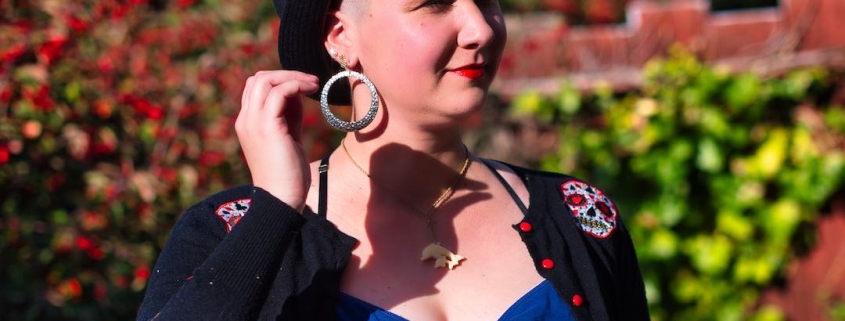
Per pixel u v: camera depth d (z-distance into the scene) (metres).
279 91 1.81
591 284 1.93
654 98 4.87
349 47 2.02
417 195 1.98
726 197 4.85
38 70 3.72
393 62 1.89
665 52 4.94
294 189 1.78
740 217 4.84
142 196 3.88
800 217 4.79
